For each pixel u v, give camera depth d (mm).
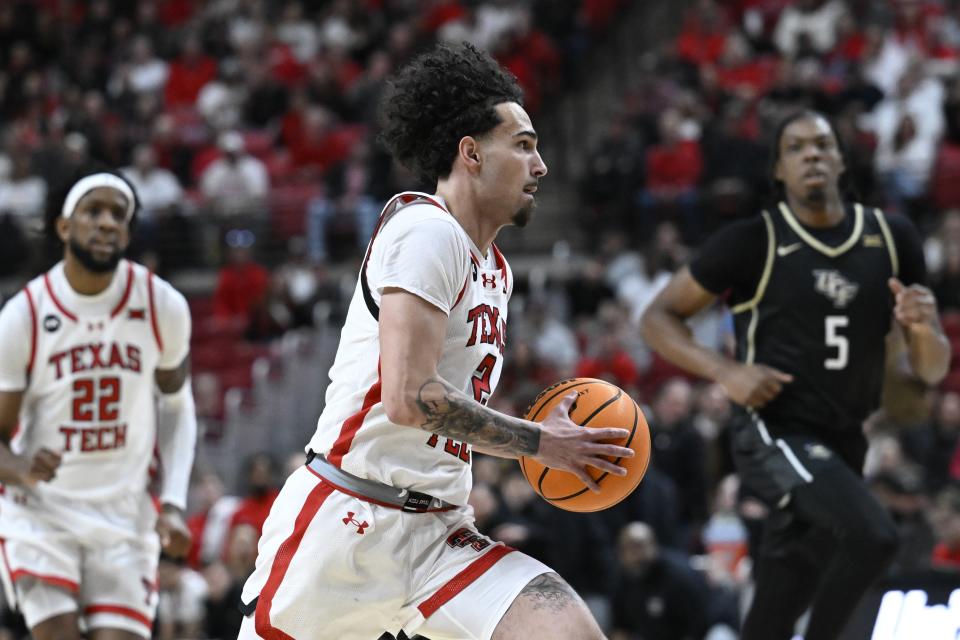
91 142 20734
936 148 17594
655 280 15914
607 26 23547
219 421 15328
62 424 6352
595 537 11562
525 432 4383
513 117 4645
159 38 24234
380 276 4449
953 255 14945
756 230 6531
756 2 22625
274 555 4672
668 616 10742
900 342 6719
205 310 17922
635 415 4625
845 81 18938
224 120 21266
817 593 6168
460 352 4570
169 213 19281
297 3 24453
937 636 6938
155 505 6621
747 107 18859
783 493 6254
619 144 18641
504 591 4527
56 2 25156
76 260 6281
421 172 4773
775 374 6277
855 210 6547
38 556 6316
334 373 4727
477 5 23844
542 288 17031
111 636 6328
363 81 21562
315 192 19594
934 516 10656
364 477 4602
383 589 4602
